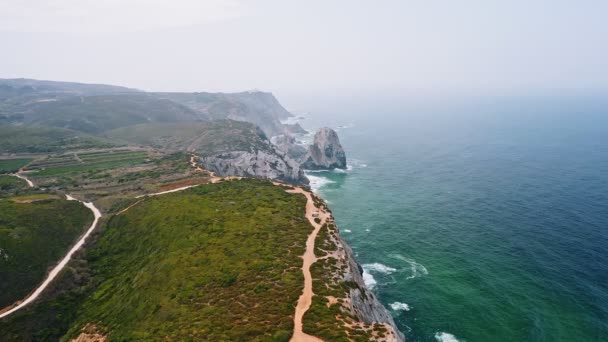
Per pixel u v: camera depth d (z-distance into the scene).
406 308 83.69
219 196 103.38
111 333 56.00
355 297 60.75
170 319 52.50
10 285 69.31
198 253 69.88
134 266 74.38
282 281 59.19
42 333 61.44
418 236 121.56
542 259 100.88
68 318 65.38
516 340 71.94
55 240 86.31
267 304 53.06
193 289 58.75
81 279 75.19
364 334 47.31
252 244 72.50
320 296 55.44
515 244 110.75
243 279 60.25
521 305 81.88
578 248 106.06
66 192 120.06
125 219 94.62
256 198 101.81
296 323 48.88
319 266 64.88
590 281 89.44
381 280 95.88
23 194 114.12
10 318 62.50
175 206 95.31
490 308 81.75
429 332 75.88
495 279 92.62
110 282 72.75
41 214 93.50
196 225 82.62
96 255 82.44
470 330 75.62
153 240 80.88
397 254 109.94
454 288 90.25
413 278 96.00
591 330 73.25
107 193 117.81
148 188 120.12
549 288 87.44
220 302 54.38
